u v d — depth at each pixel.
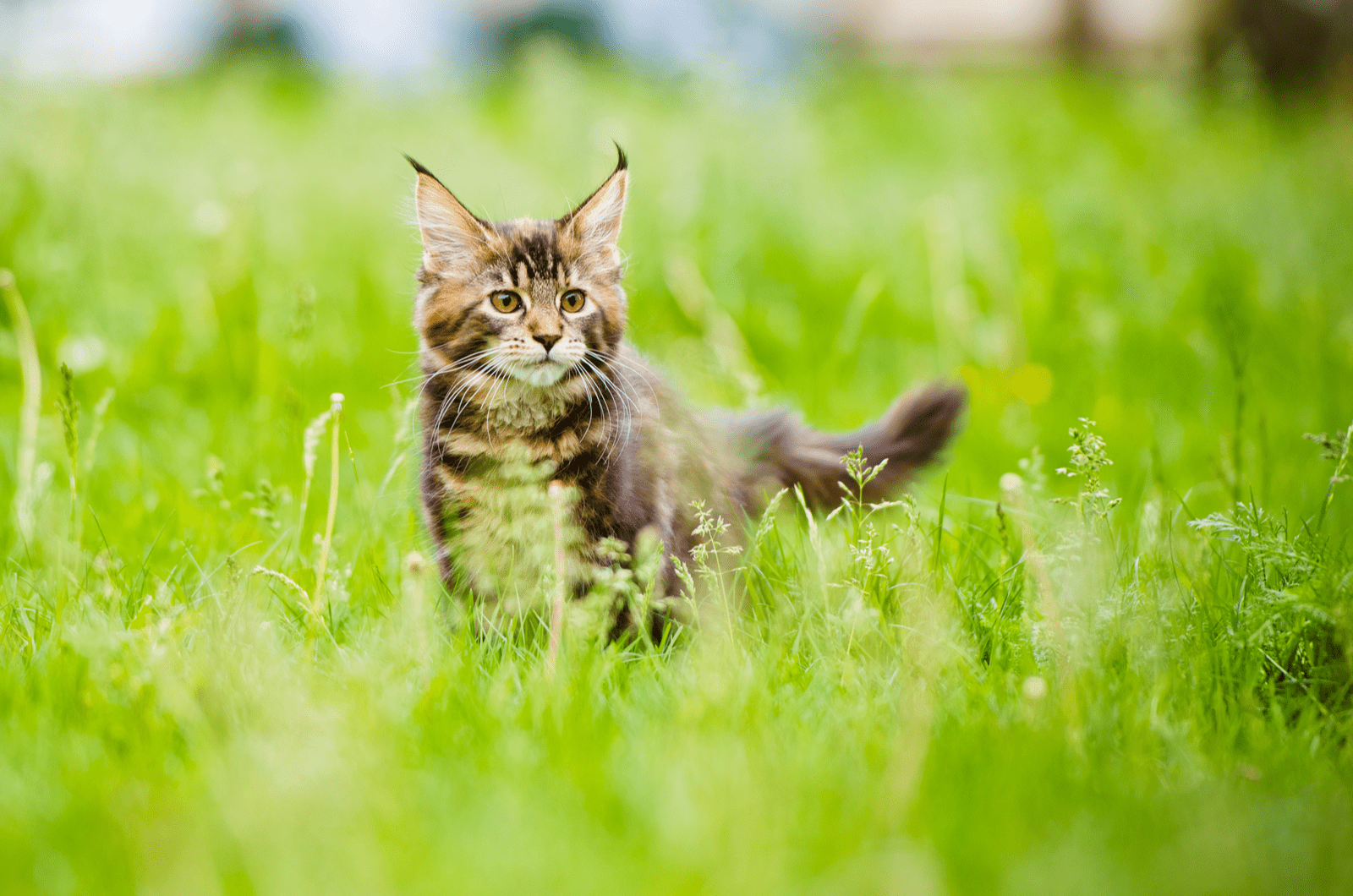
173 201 8.06
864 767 2.55
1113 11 21.52
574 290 3.95
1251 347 6.19
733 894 2.10
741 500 4.05
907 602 3.27
